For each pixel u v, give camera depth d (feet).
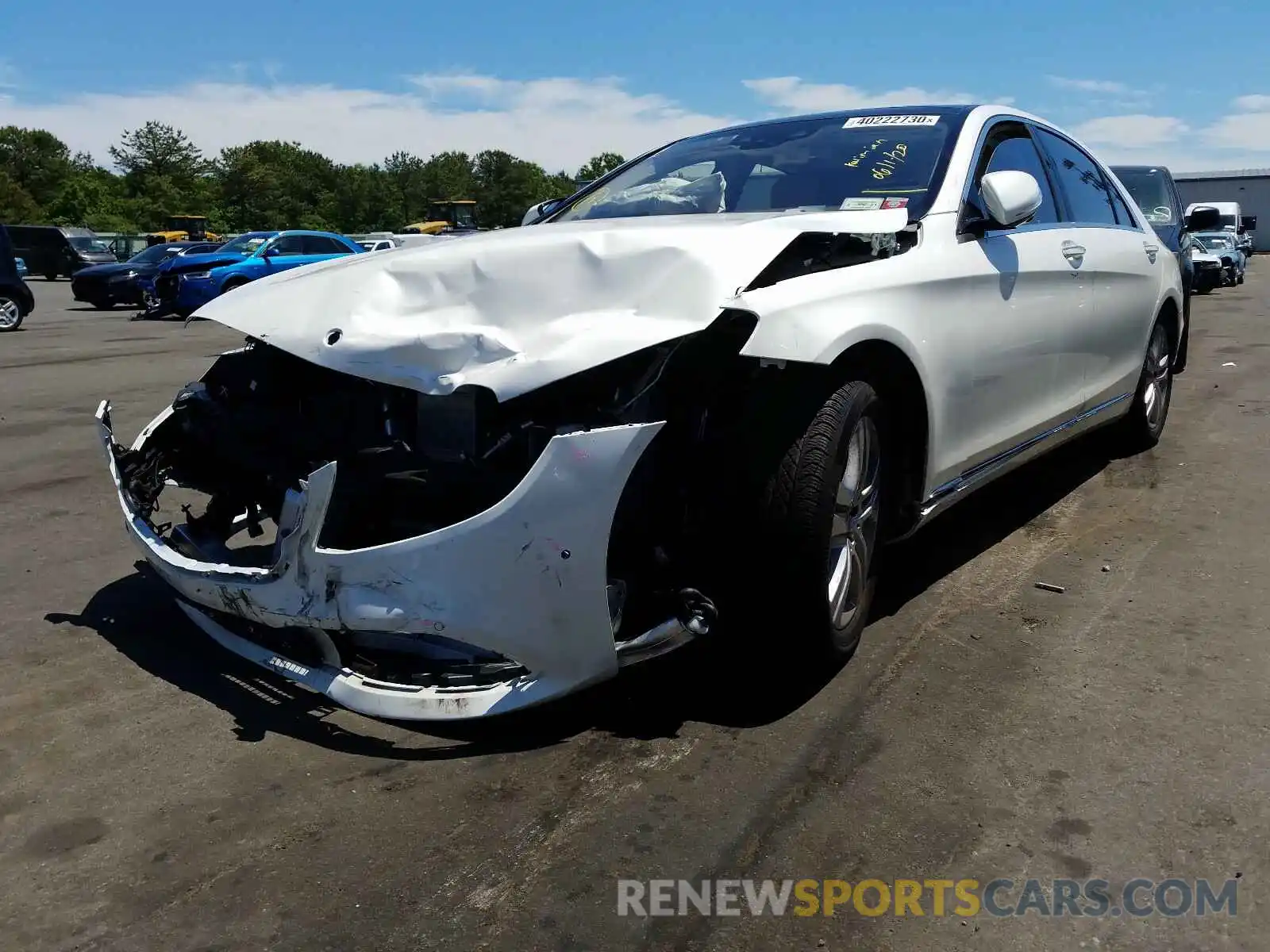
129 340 47.42
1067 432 15.05
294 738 9.44
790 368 9.36
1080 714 9.70
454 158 361.92
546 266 9.00
